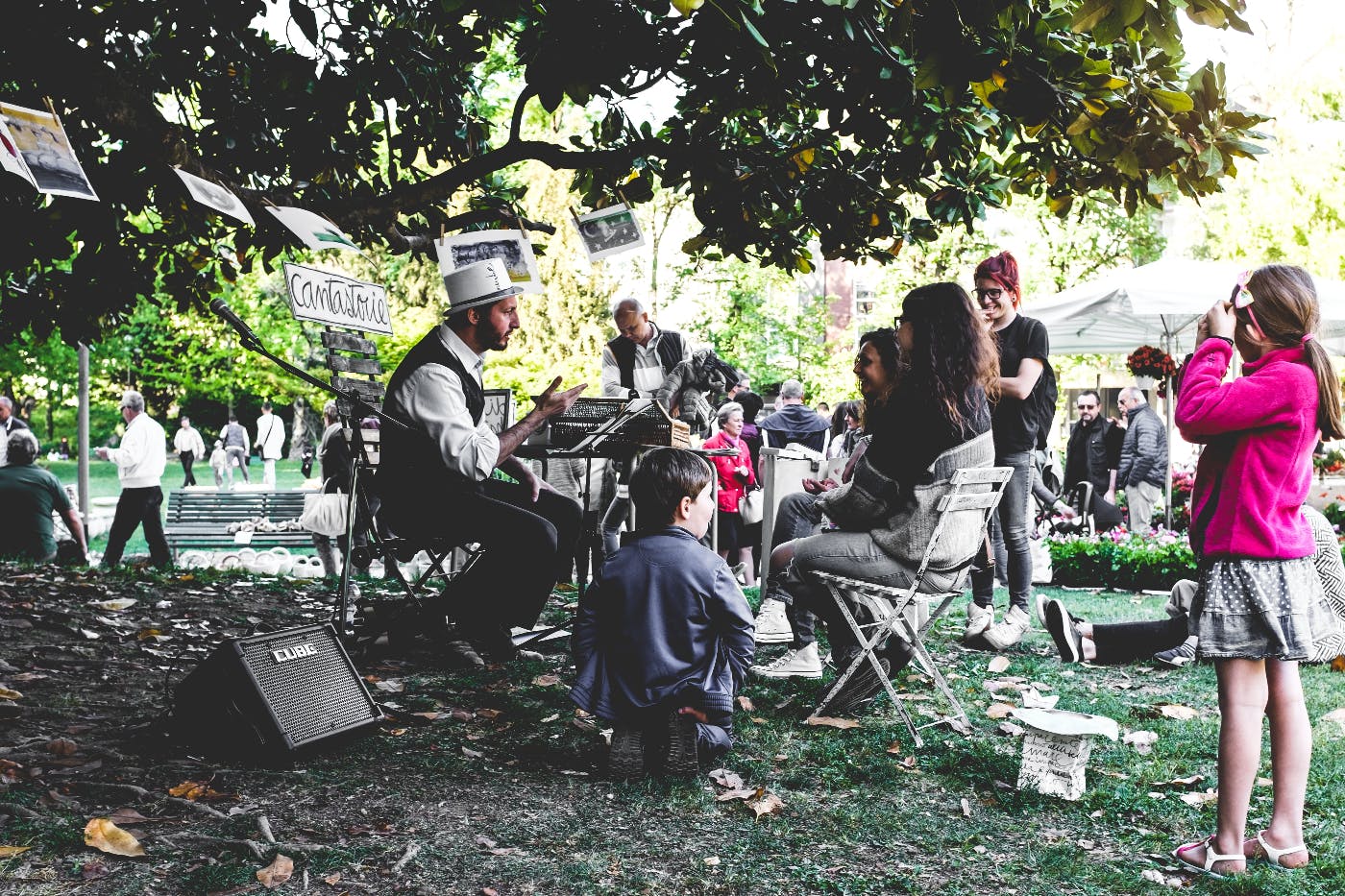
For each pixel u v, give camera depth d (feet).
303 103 16.72
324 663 12.69
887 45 12.48
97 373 84.33
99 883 8.68
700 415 22.88
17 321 18.86
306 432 143.43
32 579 23.49
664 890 9.19
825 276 78.74
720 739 12.56
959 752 13.23
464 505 15.42
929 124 13.20
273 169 18.48
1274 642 9.78
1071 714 12.33
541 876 9.31
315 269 15.55
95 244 17.79
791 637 19.53
